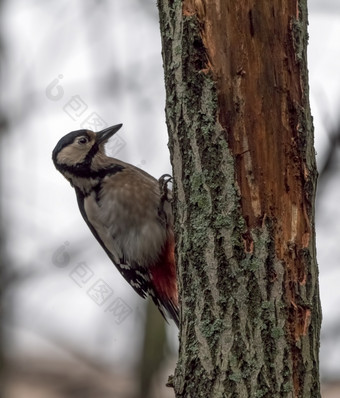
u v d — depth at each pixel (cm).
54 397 2270
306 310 827
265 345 814
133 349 1612
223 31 855
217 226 841
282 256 832
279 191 841
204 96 857
